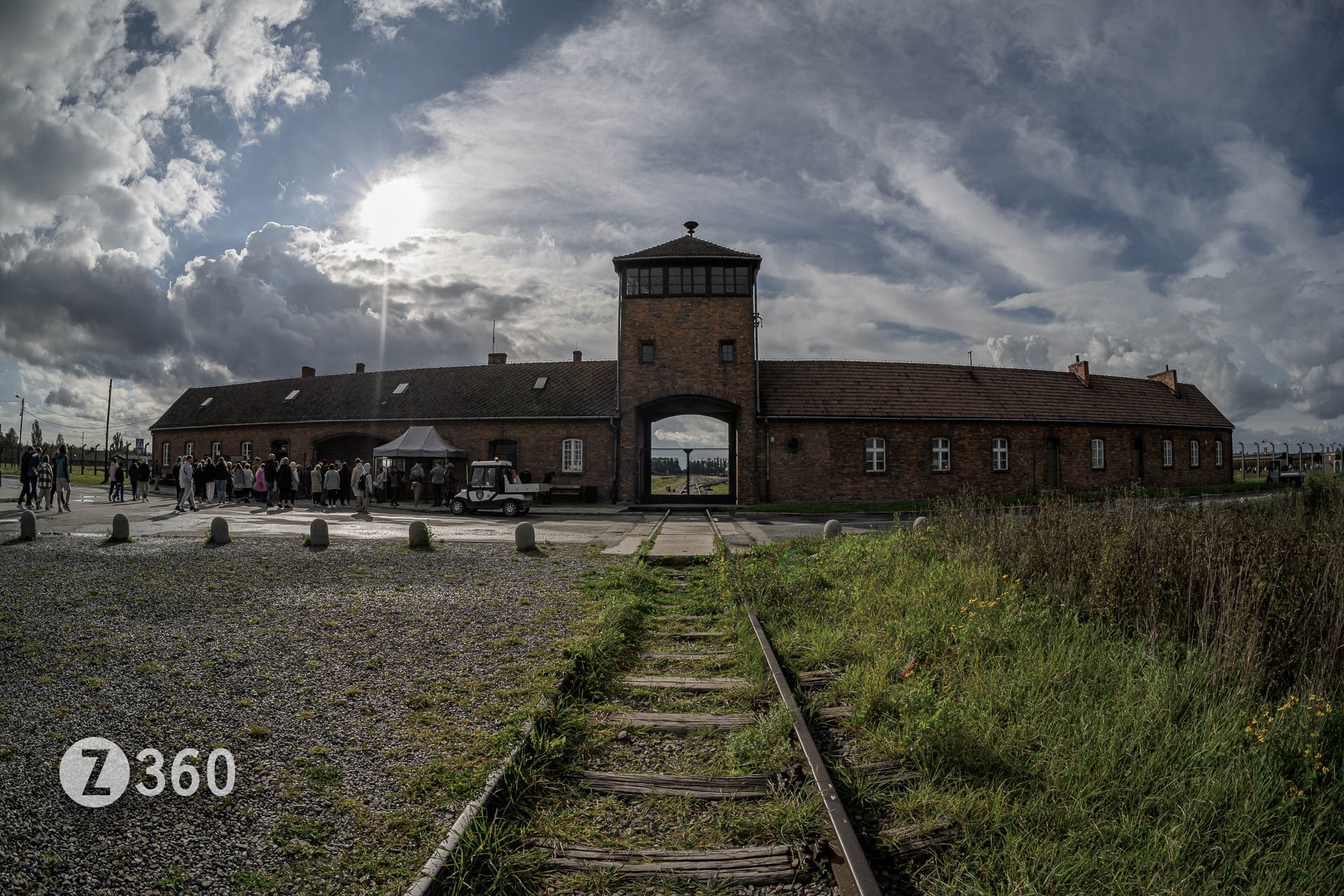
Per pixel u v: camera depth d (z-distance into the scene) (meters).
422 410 31.86
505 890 2.72
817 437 27.48
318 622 7.03
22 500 20.12
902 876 2.86
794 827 3.14
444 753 3.90
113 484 24.94
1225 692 4.46
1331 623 5.11
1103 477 30.86
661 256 27.06
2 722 4.34
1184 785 3.37
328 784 3.54
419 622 7.11
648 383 27.39
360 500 20.23
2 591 8.31
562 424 28.88
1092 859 2.84
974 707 4.21
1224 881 2.75
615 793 3.56
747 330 27.27
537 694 4.82
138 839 3.03
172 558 11.09
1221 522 7.82
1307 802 3.27
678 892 2.74
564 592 8.85
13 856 2.88
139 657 5.73
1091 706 4.29
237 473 25.81
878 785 3.56
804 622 7.17
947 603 6.96
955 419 28.44
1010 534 9.10
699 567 11.71
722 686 5.31
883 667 5.27
